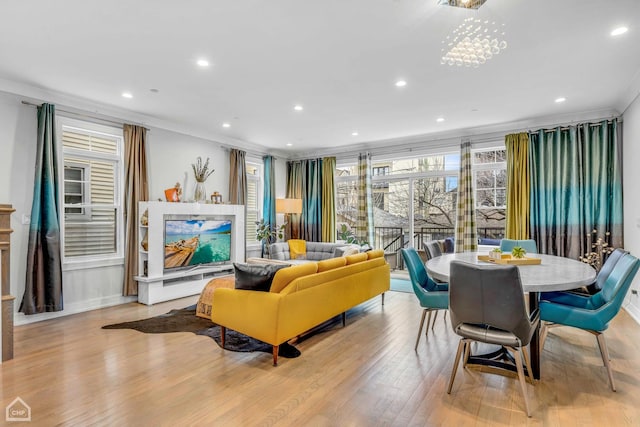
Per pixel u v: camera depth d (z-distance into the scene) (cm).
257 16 240
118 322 375
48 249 380
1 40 273
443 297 290
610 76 342
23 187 375
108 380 244
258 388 233
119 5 227
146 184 482
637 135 378
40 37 269
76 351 295
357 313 414
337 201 731
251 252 684
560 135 474
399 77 347
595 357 280
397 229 668
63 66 321
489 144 542
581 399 217
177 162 534
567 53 294
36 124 385
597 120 452
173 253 485
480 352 294
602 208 443
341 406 211
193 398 220
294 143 661
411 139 612
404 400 218
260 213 705
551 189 479
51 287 382
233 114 473
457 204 562
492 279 200
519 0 220
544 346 304
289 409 208
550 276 235
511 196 509
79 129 423
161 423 193
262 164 705
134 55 300
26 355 287
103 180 454
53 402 215
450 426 190
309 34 264
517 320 199
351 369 262
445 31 259
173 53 296
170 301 470
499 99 410
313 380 244
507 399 218
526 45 280
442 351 296
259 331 274
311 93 392
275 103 427
